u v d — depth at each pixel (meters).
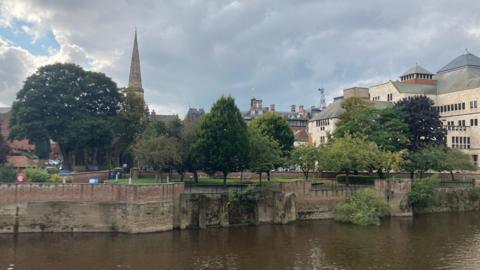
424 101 87.81
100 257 42.28
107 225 52.41
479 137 99.06
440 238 52.56
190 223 56.25
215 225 57.75
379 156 71.31
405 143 82.44
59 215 51.91
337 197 68.00
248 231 55.72
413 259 43.06
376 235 54.22
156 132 67.31
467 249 47.19
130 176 70.62
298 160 73.06
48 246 46.00
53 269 38.53
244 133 64.25
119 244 47.16
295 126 148.75
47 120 78.06
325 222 63.28
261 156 66.19
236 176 84.69
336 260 42.47
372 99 119.44
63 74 82.62
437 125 86.19
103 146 83.62
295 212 64.25
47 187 51.84
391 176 83.25
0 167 59.84
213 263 41.00
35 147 103.00
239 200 59.41
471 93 101.44
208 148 62.66
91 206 52.44
